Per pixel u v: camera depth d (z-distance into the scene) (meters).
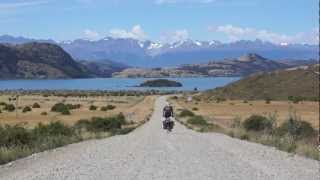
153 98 188.12
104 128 54.62
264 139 32.16
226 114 94.00
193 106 128.50
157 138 37.72
